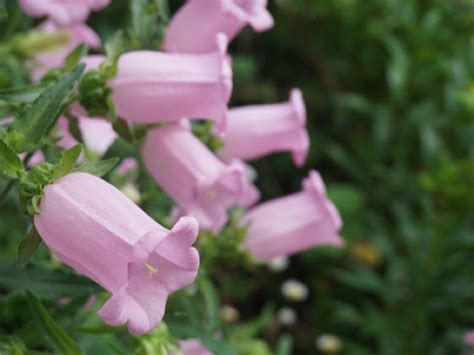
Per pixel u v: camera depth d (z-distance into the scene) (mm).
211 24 607
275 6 1689
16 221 701
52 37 635
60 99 524
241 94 1665
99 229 496
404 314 1308
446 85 1514
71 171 508
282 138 668
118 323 482
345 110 1646
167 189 614
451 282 1262
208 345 616
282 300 1557
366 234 1489
